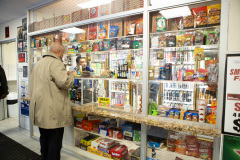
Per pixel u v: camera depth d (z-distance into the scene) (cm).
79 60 312
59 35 340
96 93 288
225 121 148
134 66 233
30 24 361
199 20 197
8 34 488
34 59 369
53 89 213
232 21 157
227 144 148
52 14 368
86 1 279
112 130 248
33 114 222
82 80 270
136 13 217
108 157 248
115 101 272
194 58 199
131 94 235
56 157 226
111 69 268
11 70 563
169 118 197
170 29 222
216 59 186
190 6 203
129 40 252
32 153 294
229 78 146
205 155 187
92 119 274
